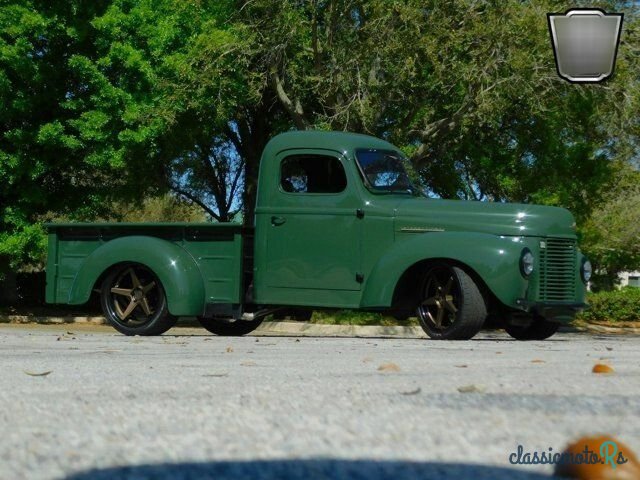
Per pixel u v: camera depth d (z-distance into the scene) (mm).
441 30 17156
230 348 7027
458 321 8680
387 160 9750
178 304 9562
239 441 2320
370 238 9289
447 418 2730
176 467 1944
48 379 4223
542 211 9195
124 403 3160
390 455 2109
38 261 22906
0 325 18672
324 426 2576
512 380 4031
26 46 19922
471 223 9008
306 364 5281
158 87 19484
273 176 9766
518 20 16891
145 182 23812
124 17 19906
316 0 18172
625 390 3598
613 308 24406
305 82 19188
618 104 18953
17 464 1983
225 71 19125
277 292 9672
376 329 18641
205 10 20484
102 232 10094
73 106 20391
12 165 20531
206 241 9805
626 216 31703
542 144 21375
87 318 21312
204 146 25250
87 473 1873
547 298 9094
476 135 21281
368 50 17562
